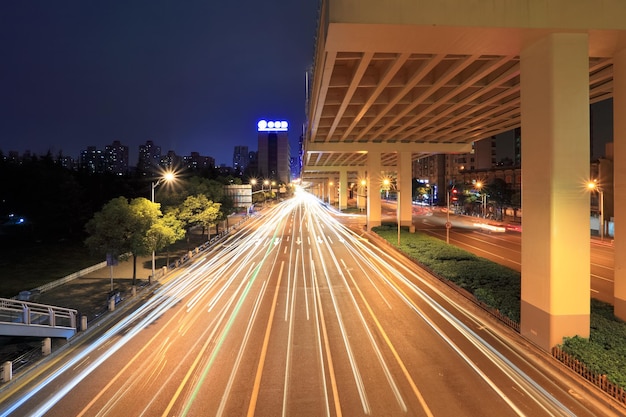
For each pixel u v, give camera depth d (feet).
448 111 92.84
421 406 32.09
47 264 97.55
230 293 68.44
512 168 221.46
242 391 34.81
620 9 39.55
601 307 52.39
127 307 62.03
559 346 39.73
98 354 43.62
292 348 43.91
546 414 30.83
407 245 110.11
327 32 41.68
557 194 40.06
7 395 35.19
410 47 45.50
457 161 358.84
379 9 39.32
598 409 31.45
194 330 50.29
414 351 42.80
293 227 182.91
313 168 278.46
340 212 264.72
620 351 37.58
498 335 47.42
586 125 39.99
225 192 156.97
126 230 68.64
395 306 59.47
